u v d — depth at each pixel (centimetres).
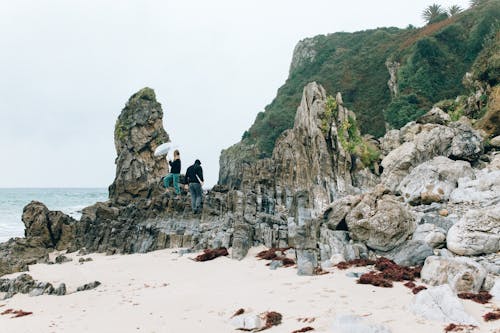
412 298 956
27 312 1141
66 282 1476
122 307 1123
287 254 1609
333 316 894
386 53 8575
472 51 6141
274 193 2661
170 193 2445
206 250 1783
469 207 1622
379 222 1433
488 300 927
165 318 999
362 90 8175
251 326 872
